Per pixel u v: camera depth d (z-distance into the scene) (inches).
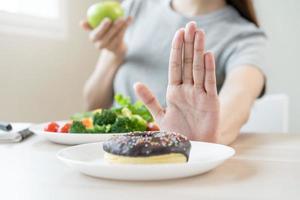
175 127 26.7
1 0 58.1
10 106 56.2
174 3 56.3
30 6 62.8
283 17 81.0
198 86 25.4
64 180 19.8
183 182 19.3
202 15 52.7
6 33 55.7
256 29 49.1
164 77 50.9
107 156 21.2
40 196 17.6
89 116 35.9
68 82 67.2
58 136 28.3
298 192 17.8
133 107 36.1
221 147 23.1
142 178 19.0
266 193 17.7
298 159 24.2
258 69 40.9
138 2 58.8
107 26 45.7
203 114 26.0
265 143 30.3
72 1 68.1
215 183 19.1
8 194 17.9
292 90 81.1
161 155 20.1
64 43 66.3
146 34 54.2
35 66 60.5
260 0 82.5
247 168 21.9
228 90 36.2
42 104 61.9
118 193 17.8
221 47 47.7
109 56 54.3
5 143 30.1
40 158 24.7
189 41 25.2
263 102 66.6
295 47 80.3
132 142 20.5
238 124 31.7
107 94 55.4
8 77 55.9
